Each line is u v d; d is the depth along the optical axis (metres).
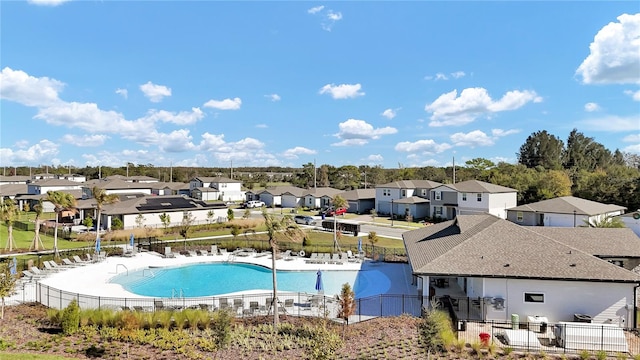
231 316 22.75
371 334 20.80
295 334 21.27
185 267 40.19
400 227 66.56
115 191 90.69
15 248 45.84
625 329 21.20
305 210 93.38
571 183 86.75
